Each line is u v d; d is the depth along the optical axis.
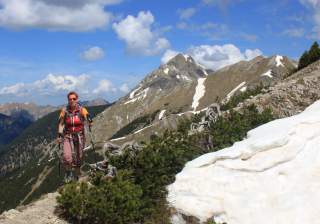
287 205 12.70
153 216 12.48
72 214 11.13
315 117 14.33
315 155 13.51
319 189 12.90
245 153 13.43
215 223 12.66
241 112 22.88
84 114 12.08
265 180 13.12
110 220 11.12
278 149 13.42
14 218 10.98
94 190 11.41
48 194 13.39
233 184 13.18
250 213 12.77
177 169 14.44
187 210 13.02
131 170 12.98
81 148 12.15
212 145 16.28
